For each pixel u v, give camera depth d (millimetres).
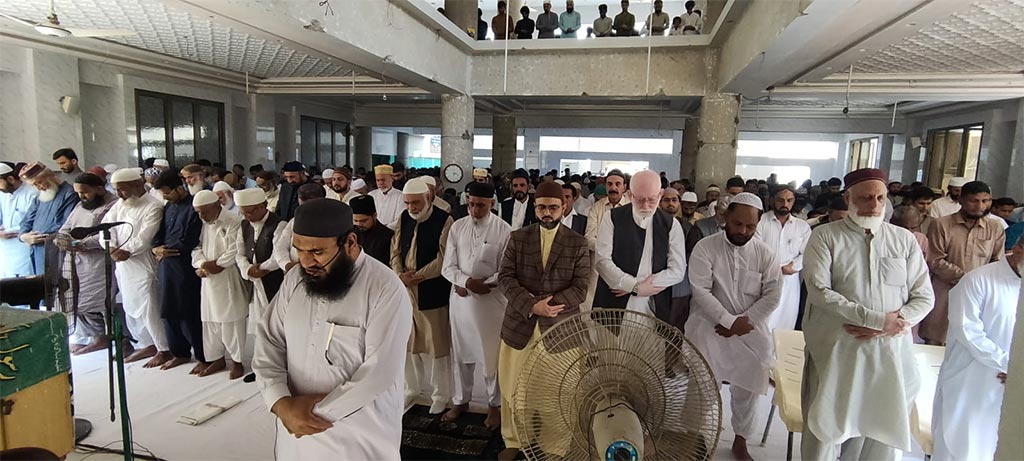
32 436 1701
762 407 3502
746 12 5500
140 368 3916
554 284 2646
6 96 7078
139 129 8828
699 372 1383
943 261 3738
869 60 6953
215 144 10492
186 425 3096
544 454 1401
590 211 4504
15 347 1636
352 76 9820
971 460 2242
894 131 13156
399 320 1810
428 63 6836
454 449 2889
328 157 14742
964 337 2197
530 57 8125
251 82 10203
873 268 2131
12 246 4555
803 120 13547
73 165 4676
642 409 1381
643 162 18547
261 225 3654
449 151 8367
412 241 3227
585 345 1437
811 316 2291
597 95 7965
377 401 1845
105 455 2781
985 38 5602
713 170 7609
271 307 1933
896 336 2094
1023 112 8672
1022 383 1076
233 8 3932
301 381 1835
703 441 1341
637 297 2959
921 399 2607
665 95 7730
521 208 5047
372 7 5410
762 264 2803
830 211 3998
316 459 1855
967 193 3760
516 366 2684
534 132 16766
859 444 2273
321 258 1691
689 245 3875
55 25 4516
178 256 3744
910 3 3457
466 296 3098
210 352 3824
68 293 3656
